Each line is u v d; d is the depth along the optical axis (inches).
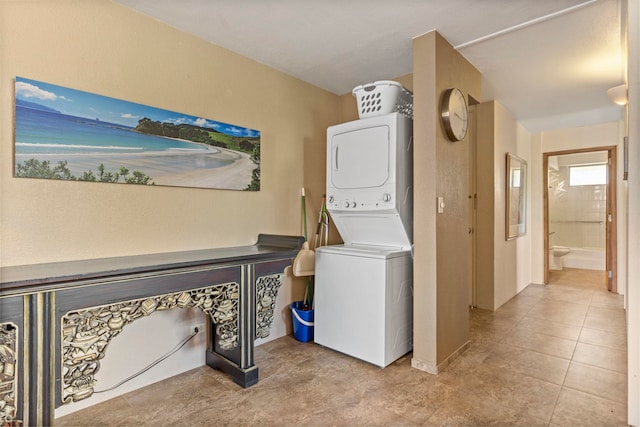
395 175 95.8
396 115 96.3
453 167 99.3
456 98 96.6
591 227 263.6
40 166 67.6
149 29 83.9
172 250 88.8
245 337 85.1
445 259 95.2
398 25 87.7
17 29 65.2
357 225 112.1
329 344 107.1
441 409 73.9
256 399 78.5
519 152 186.1
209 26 88.7
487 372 91.0
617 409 73.2
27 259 66.8
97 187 75.7
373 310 95.6
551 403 75.8
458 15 83.1
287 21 86.1
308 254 116.3
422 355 93.0
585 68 114.6
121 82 79.0
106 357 78.4
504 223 163.8
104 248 76.9
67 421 70.1
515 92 138.6
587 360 97.7
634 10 65.1
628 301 68.5
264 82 111.7
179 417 71.7
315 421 70.1
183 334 92.6
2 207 64.1
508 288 166.7
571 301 162.9
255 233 109.2
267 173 112.9
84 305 57.6
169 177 87.3
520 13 82.1
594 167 262.2
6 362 50.7
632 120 66.0
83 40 73.3
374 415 72.0
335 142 110.9
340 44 98.6
